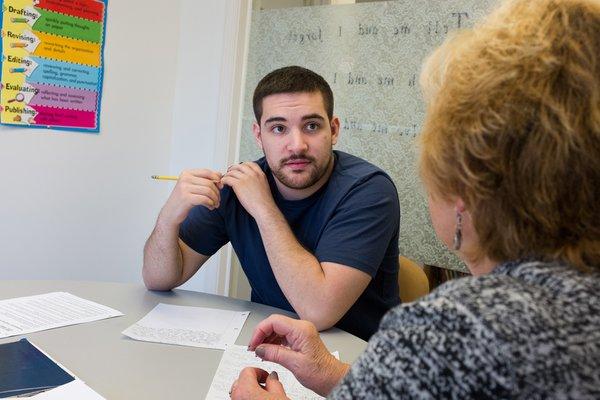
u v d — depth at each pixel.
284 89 1.32
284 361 0.84
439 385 0.39
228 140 2.29
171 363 0.91
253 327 1.13
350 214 1.28
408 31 1.97
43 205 1.99
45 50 1.92
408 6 1.97
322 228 1.34
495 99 0.47
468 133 0.48
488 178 0.47
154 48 2.30
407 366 0.40
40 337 0.97
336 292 1.17
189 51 2.38
